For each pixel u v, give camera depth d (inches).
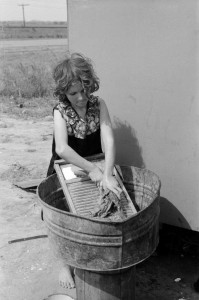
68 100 107.4
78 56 105.4
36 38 1492.4
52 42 1254.3
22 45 1093.1
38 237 153.1
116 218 97.0
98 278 97.2
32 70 503.5
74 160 102.8
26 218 169.8
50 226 93.1
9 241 150.5
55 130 106.8
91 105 108.7
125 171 114.1
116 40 119.6
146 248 92.9
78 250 89.0
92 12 122.5
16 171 218.1
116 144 128.3
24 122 349.4
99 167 108.3
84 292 100.5
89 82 99.7
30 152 257.4
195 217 117.5
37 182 197.9
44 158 242.5
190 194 117.0
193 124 111.4
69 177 107.0
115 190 99.0
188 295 120.3
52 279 129.9
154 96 116.6
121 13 116.6
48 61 600.4
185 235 133.9
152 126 119.3
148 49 114.2
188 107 111.2
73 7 126.7
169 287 123.7
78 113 107.3
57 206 112.3
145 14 112.3
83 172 106.6
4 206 180.1
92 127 109.2
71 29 129.0
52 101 421.1
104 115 110.4
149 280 127.0
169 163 118.7
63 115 106.7
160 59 112.8
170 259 135.7
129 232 86.8
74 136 108.9
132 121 123.1
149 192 109.1
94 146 112.4
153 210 92.3
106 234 85.7
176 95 112.5
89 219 85.1
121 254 87.9
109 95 125.6
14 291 124.8
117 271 96.1
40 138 294.2
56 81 101.4
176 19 107.4
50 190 108.5
